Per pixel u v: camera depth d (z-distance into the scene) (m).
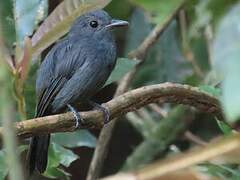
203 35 11.56
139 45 12.74
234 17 3.13
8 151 3.46
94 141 10.59
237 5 3.20
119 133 15.35
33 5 8.80
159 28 11.35
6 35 8.30
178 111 12.89
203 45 12.40
